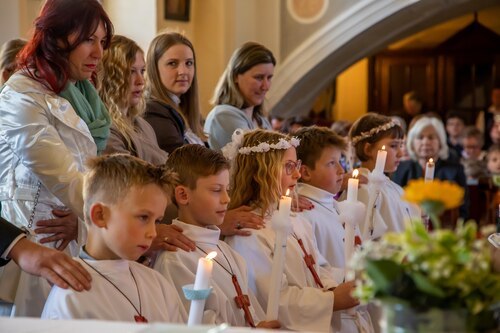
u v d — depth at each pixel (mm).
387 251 1547
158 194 2445
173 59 4020
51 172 2691
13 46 3516
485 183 6930
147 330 1689
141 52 3574
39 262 2383
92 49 2861
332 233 3660
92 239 2496
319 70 9016
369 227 3162
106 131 3047
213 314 2744
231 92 4441
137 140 3449
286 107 9258
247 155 3285
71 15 2801
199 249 2881
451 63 11664
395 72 11875
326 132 3787
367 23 8625
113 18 7824
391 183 4480
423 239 1499
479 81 11594
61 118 2783
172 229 2859
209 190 2891
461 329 1480
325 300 3045
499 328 1575
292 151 3297
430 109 11773
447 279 1467
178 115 3936
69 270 2383
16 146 2740
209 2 8508
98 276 2457
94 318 2375
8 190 2822
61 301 2361
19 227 2701
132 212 2408
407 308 1483
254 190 3287
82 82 3057
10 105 2770
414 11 8656
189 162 2918
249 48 4438
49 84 2818
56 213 2809
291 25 8852
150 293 2555
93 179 2459
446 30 11750
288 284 3168
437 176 6039
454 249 1480
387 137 4445
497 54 11492
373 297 1519
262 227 3170
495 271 2262
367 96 11984
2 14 6184
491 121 11305
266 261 3117
